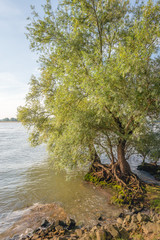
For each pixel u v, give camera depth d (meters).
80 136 12.02
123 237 7.19
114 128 12.88
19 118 18.42
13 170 22.12
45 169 22.42
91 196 13.59
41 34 12.92
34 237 8.54
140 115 8.75
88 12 12.02
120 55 8.39
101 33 12.61
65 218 10.48
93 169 17.45
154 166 20.09
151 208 10.82
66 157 13.33
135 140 14.71
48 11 12.36
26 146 44.69
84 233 8.35
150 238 6.35
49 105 14.11
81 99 12.20
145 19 9.50
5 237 8.82
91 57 10.48
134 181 13.92
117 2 11.93
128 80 8.32
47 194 14.33
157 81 8.38
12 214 11.18
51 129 18.08
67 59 12.95
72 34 12.15
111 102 8.71
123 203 11.76
